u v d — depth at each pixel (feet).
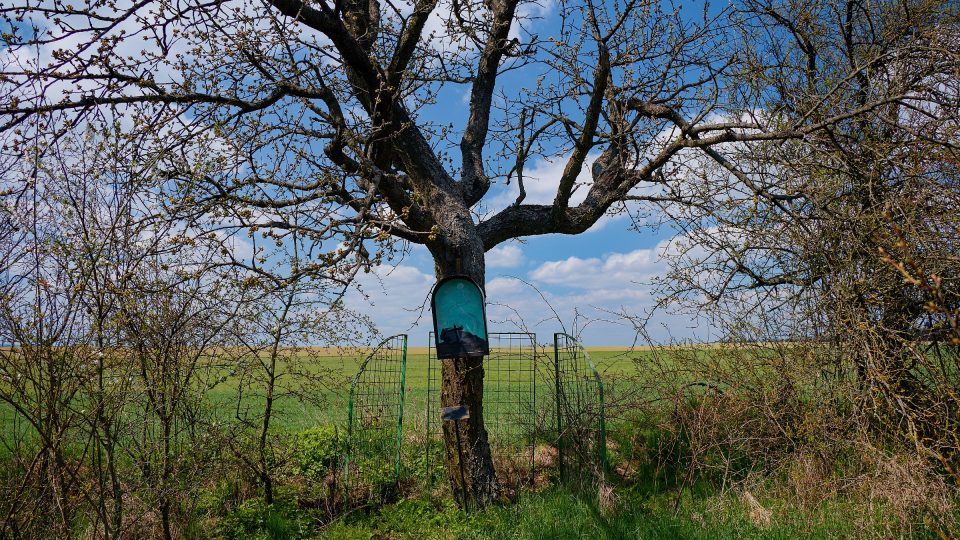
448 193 23.89
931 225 19.33
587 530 19.25
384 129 22.29
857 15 24.53
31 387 16.01
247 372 21.99
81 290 14.92
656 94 27.02
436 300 21.85
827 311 20.58
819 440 20.30
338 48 20.36
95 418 15.44
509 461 26.45
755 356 22.85
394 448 27.58
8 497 16.06
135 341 16.06
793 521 18.75
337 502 23.56
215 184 17.13
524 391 27.43
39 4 15.40
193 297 16.67
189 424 18.88
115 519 16.12
